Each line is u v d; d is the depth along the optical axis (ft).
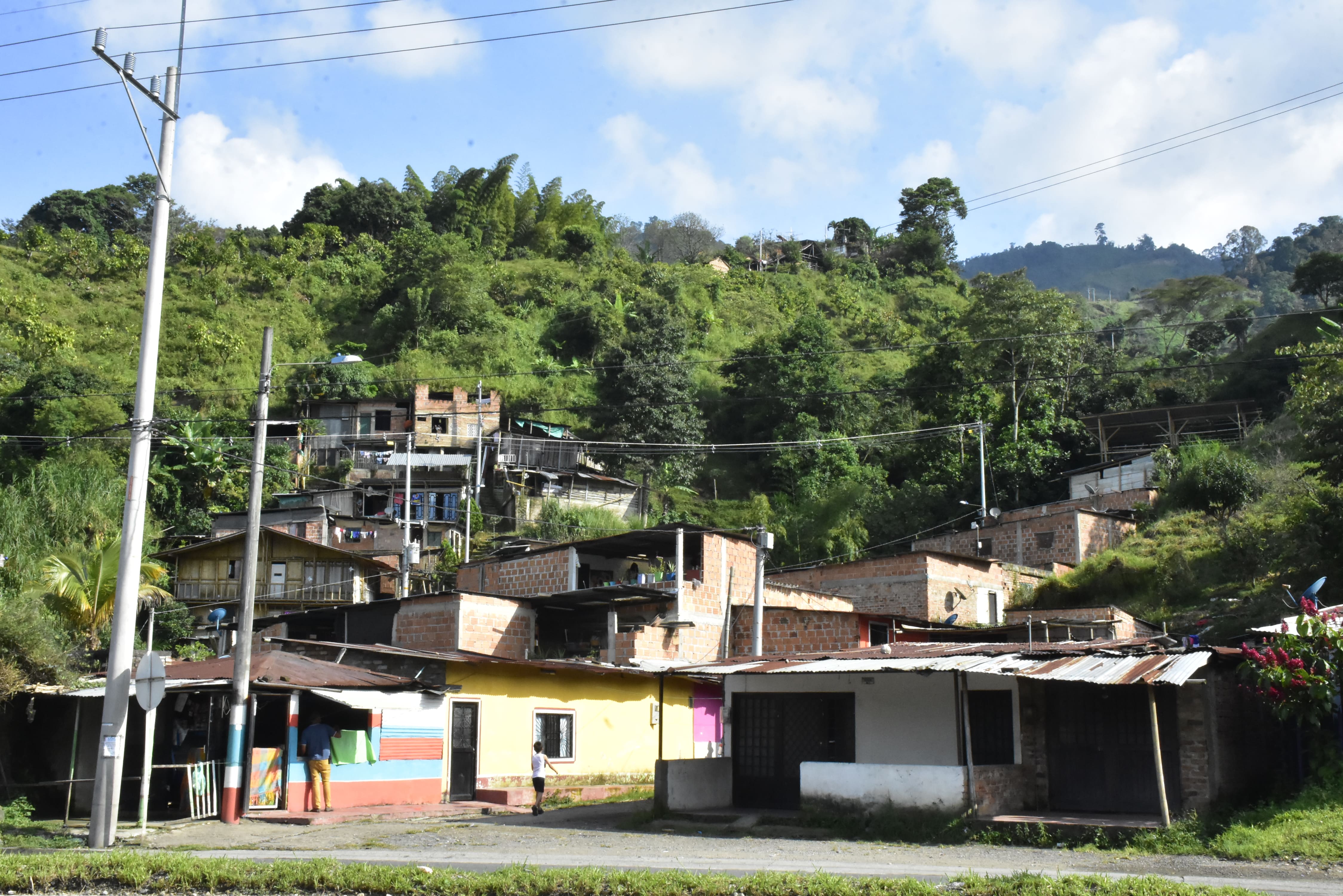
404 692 63.77
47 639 58.59
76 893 34.37
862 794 48.26
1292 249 478.59
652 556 98.73
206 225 300.40
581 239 286.87
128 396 165.68
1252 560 95.91
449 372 211.82
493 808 62.44
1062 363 170.50
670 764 53.88
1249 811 43.93
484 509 174.81
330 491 160.56
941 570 102.42
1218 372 178.19
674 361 199.72
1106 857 39.32
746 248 345.72
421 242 244.42
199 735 62.80
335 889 33.83
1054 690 50.98
